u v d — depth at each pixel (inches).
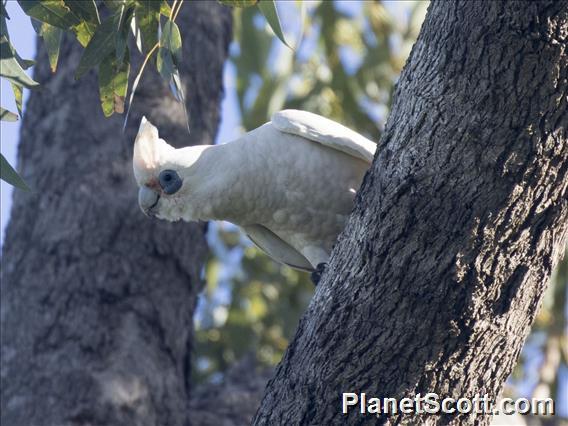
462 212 250.1
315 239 346.0
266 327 542.6
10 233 407.8
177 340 398.9
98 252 394.3
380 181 261.1
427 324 256.5
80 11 271.7
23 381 378.3
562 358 520.7
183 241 407.5
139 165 347.6
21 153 421.4
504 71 241.0
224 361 529.3
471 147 246.8
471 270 252.2
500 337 258.7
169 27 278.2
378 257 258.7
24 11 268.2
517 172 245.9
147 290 395.5
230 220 352.2
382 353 260.8
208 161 341.1
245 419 396.5
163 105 414.0
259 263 557.9
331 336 265.9
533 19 236.8
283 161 333.1
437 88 249.9
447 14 249.9
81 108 414.3
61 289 389.7
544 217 250.2
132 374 382.0
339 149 329.4
